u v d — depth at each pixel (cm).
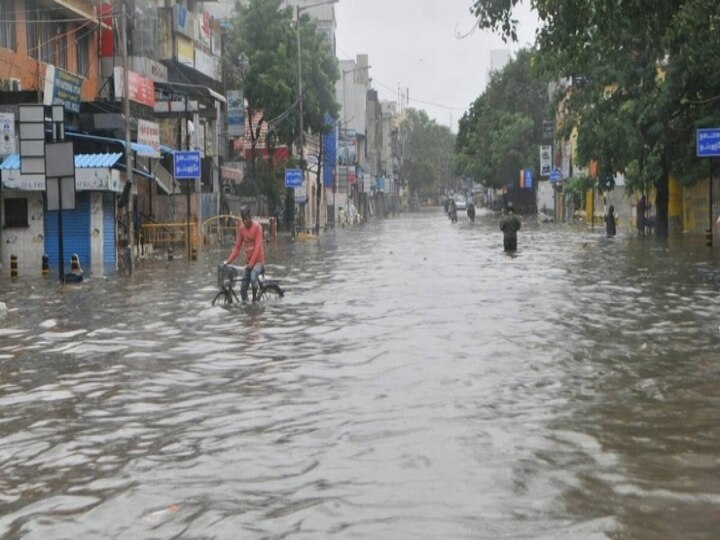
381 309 1677
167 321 1564
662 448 733
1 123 2488
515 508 593
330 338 1336
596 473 666
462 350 1209
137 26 3841
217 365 1138
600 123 3891
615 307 1648
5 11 2888
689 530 549
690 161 3731
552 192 8825
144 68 3809
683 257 2948
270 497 625
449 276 2372
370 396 939
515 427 803
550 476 661
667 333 1334
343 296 1914
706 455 711
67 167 2316
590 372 1049
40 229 3059
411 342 1282
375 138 11738
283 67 5425
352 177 8819
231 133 4794
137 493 641
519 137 8394
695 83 3419
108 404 930
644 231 4403
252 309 1709
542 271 2489
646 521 565
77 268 2406
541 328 1398
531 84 8500
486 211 13150
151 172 3828
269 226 4897
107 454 746
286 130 5566
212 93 4119
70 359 1203
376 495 625
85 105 3291
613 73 3750
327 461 709
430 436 776
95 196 3072
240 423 837
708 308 1619
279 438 780
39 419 873
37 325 1538
